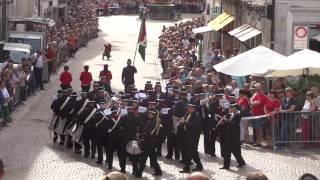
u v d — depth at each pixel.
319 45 42.59
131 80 45.84
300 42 42.47
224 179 25.52
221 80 42.34
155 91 32.12
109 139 26.91
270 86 39.25
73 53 71.50
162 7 125.06
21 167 27.28
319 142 30.91
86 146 29.55
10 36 56.25
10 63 42.59
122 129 26.33
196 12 140.75
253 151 30.55
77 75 57.59
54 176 26.00
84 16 100.25
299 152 30.33
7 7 63.75
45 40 58.88
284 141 30.73
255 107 31.48
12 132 34.62
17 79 42.16
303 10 42.19
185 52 56.31
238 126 27.23
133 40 93.25
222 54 51.69
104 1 142.75
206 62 51.66
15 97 41.12
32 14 76.19
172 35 74.06
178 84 34.00
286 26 42.47
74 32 78.56
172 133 29.05
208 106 29.72
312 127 30.78
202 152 30.69
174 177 26.03
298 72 34.44
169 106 30.62
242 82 41.19
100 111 28.23
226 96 32.31
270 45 42.78
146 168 27.83
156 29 109.31
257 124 31.23
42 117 39.19
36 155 29.62
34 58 50.00
